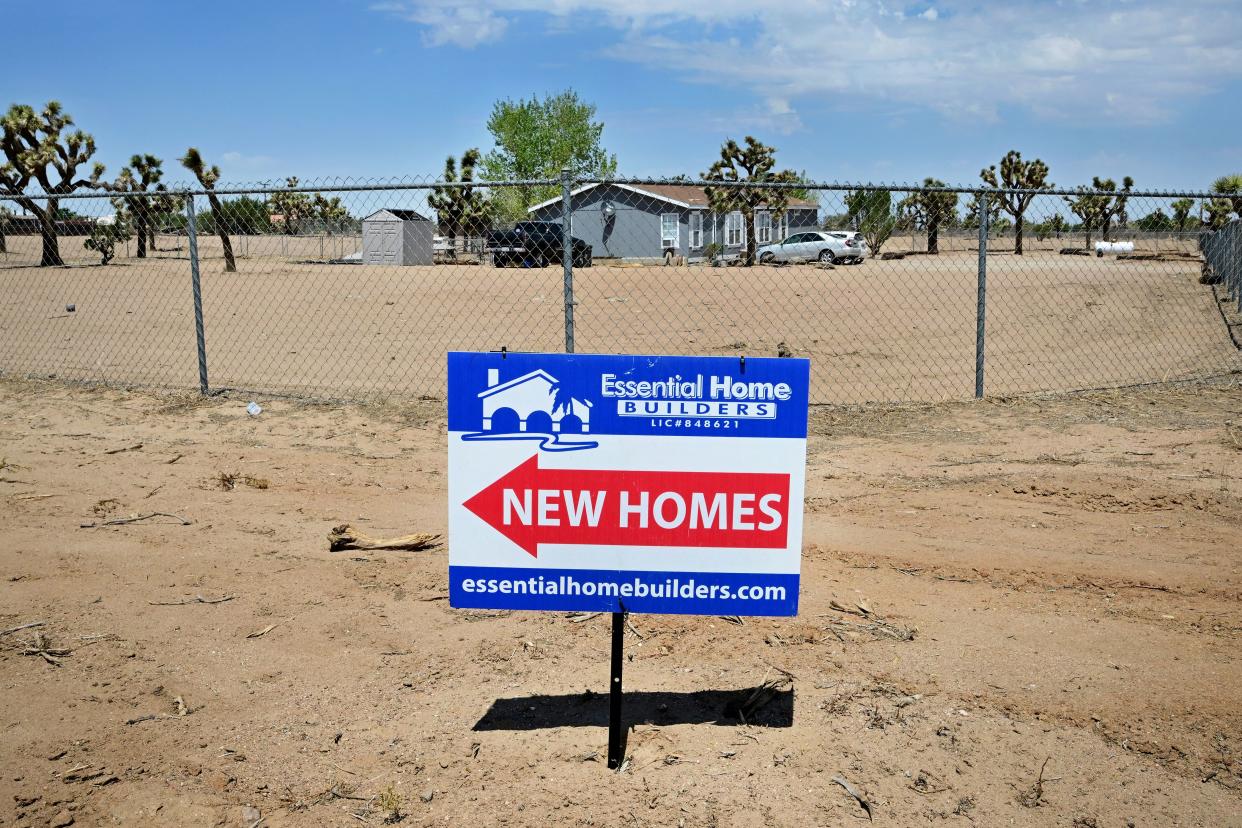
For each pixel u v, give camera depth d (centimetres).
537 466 361
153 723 398
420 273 2441
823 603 505
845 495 679
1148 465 721
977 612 490
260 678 435
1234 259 1678
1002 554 566
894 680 425
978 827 331
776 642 463
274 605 510
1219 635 461
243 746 382
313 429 872
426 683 432
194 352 1356
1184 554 560
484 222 2972
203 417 915
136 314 1758
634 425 357
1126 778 354
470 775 363
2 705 410
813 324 1579
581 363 355
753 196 3075
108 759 373
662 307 1781
